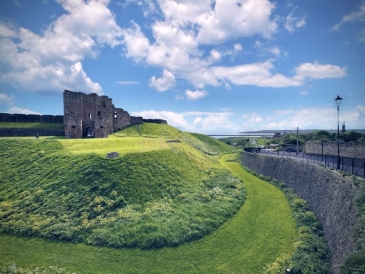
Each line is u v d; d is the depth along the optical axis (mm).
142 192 34250
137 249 25625
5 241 27266
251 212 33594
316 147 49500
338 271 18469
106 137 61750
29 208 31906
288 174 42500
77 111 66125
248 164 62781
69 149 44656
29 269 22953
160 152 44781
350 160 30406
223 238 27781
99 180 35094
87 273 22688
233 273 22734
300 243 25109
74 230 28031
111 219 29281
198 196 36125
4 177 38562
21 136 59062
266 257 24500
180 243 26531
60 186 34875
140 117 88875
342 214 22875
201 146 86625
